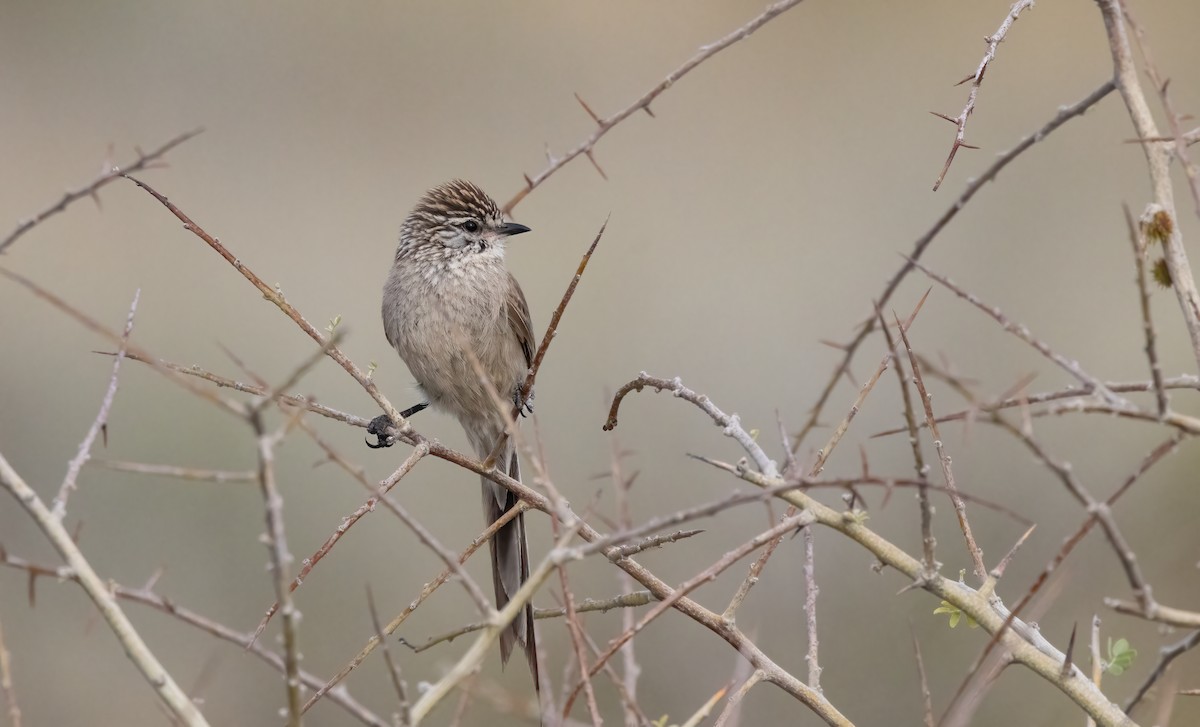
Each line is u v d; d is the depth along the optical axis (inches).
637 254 728.3
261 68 828.0
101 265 689.6
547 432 598.5
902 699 475.2
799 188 784.9
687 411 606.2
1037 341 168.1
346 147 802.8
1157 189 196.9
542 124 824.9
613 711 460.8
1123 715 191.0
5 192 736.3
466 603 513.7
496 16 858.1
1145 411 164.6
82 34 818.8
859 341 180.7
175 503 521.7
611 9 871.7
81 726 473.7
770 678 215.9
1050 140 777.6
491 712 444.1
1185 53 823.1
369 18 838.5
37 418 564.7
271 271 706.8
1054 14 870.4
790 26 884.0
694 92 851.4
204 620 173.3
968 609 199.9
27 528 513.3
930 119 825.5
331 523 528.7
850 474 548.4
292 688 160.2
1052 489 514.6
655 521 171.3
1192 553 476.7
